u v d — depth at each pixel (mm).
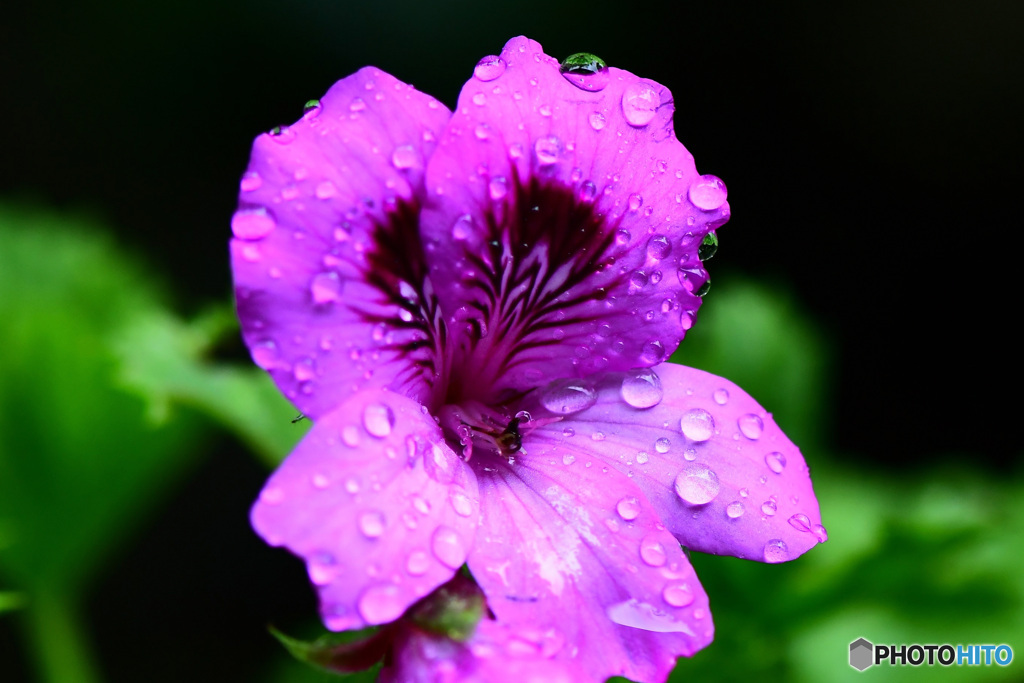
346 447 177
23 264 261
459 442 194
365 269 184
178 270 358
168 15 359
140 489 240
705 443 191
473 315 194
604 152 192
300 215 180
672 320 194
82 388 231
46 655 240
